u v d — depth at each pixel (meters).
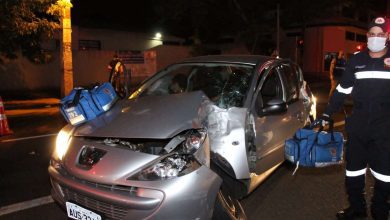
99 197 3.00
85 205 3.20
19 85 17.56
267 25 24.19
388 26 3.44
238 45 29.00
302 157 3.85
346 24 32.06
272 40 29.00
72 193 3.27
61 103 3.81
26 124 9.40
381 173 3.61
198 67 4.90
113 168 3.00
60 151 3.52
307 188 5.08
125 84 6.78
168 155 3.08
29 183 5.12
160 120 3.44
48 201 4.54
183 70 4.98
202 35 27.14
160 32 26.00
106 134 3.34
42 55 14.03
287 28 32.12
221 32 25.70
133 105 3.90
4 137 7.83
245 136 3.73
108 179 2.97
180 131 3.27
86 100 3.73
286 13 24.67
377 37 3.43
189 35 27.28
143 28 25.44
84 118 3.71
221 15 23.28
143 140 3.30
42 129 8.73
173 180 2.94
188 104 3.70
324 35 30.91
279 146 4.56
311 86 21.20
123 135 3.29
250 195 4.82
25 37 12.98
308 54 31.70
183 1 22.53
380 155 3.59
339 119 9.72
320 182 5.30
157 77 5.00
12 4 10.95
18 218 4.10
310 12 24.55
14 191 4.83
